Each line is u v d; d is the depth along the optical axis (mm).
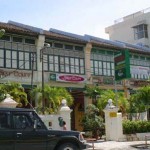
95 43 39656
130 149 21500
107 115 28188
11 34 32969
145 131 28578
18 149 11367
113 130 27703
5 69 32250
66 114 25422
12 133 11359
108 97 35062
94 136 29812
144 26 55094
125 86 42438
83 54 38906
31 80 32781
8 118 11523
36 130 11719
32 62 31953
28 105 32750
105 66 40938
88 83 38562
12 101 22125
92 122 29922
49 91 30453
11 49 32969
